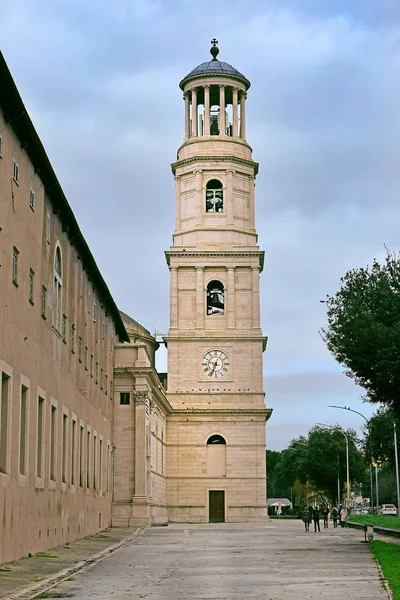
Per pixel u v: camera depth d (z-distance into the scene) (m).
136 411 74.62
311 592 24.66
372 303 45.19
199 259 92.88
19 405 35.66
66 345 48.09
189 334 92.25
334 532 66.19
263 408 91.31
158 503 84.06
